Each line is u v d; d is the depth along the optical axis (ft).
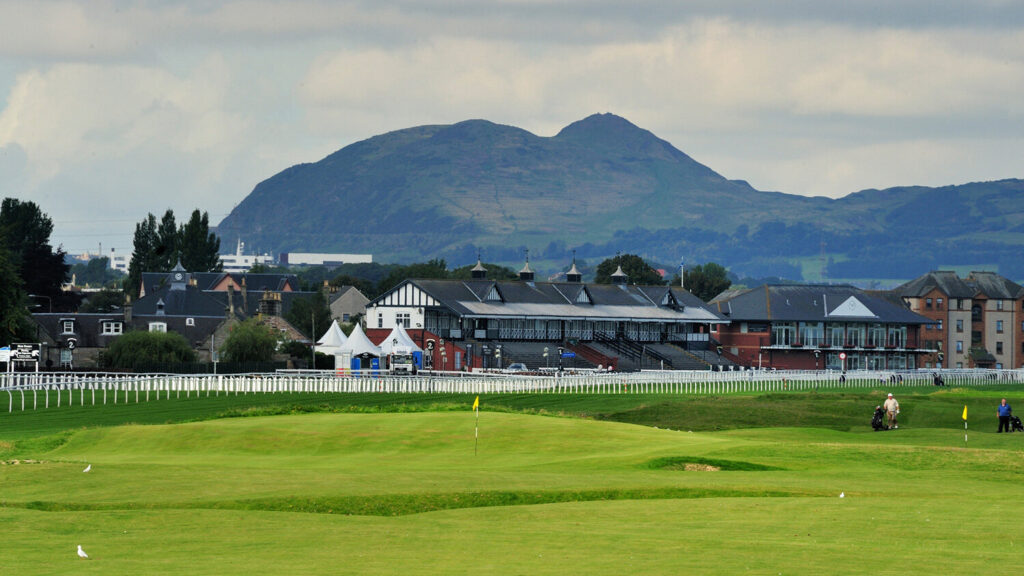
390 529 217.97
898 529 212.02
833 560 184.24
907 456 329.11
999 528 212.84
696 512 234.79
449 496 255.70
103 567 183.73
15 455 375.66
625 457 335.88
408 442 375.66
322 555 193.47
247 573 178.40
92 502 249.55
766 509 237.45
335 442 377.50
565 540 204.64
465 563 185.68
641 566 181.27
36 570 181.06
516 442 373.40
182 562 187.62
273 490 263.08
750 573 175.01
